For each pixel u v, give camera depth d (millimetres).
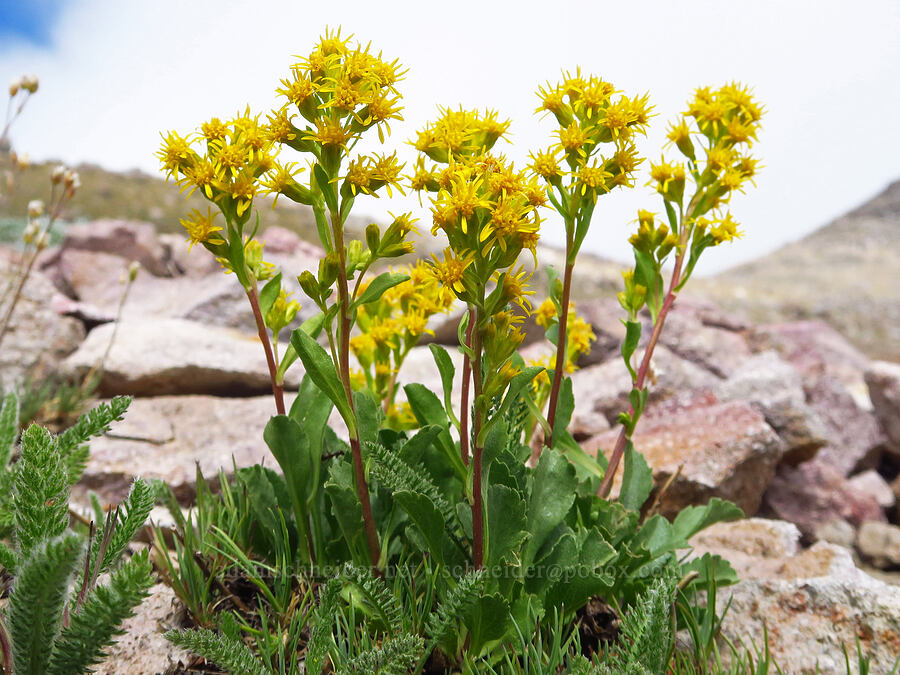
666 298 1965
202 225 1480
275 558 1865
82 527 1909
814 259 31969
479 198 1310
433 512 1437
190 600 1694
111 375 4020
